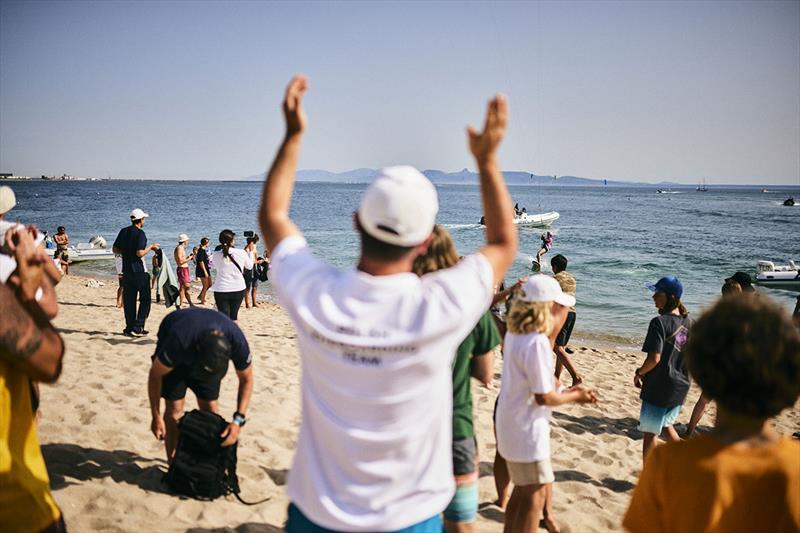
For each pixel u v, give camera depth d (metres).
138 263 10.06
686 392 5.52
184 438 4.45
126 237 9.98
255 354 9.52
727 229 55.50
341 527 1.60
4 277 2.50
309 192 177.62
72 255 26.11
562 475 5.96
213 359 4.21
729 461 1.71
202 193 149.00
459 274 1.64
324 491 1.63
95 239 28.03
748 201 141.00
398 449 1.60
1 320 1.75
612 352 13.49
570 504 5.25
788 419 8.85
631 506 1.90
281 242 1.80
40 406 6.10
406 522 1.60
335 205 92.06
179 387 4.65
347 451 1.60
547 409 3.83
